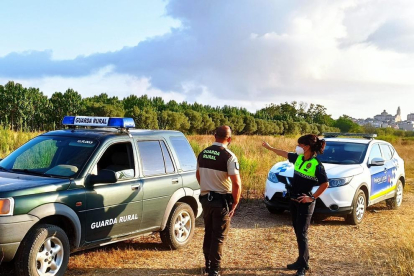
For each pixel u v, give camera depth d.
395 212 10.16
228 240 7.32
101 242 5.41
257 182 12.98
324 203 8.22
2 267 5.27
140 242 6.91
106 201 5.36
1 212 4.36
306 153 5.60
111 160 5.71
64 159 5.43
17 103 54.69
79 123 6.23
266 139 30.47
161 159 6.37
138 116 52.94
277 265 6.05
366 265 6.05
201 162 5.28
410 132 66.50
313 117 118.19
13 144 14.60
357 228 8.33
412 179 16.33
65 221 5.00
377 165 9.32
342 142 9.92
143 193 5.87
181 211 6.57
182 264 5.88
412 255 6.08
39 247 4.57
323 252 6.70
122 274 5.38
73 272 5.35
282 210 9.41
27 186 4.67
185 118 57.94
